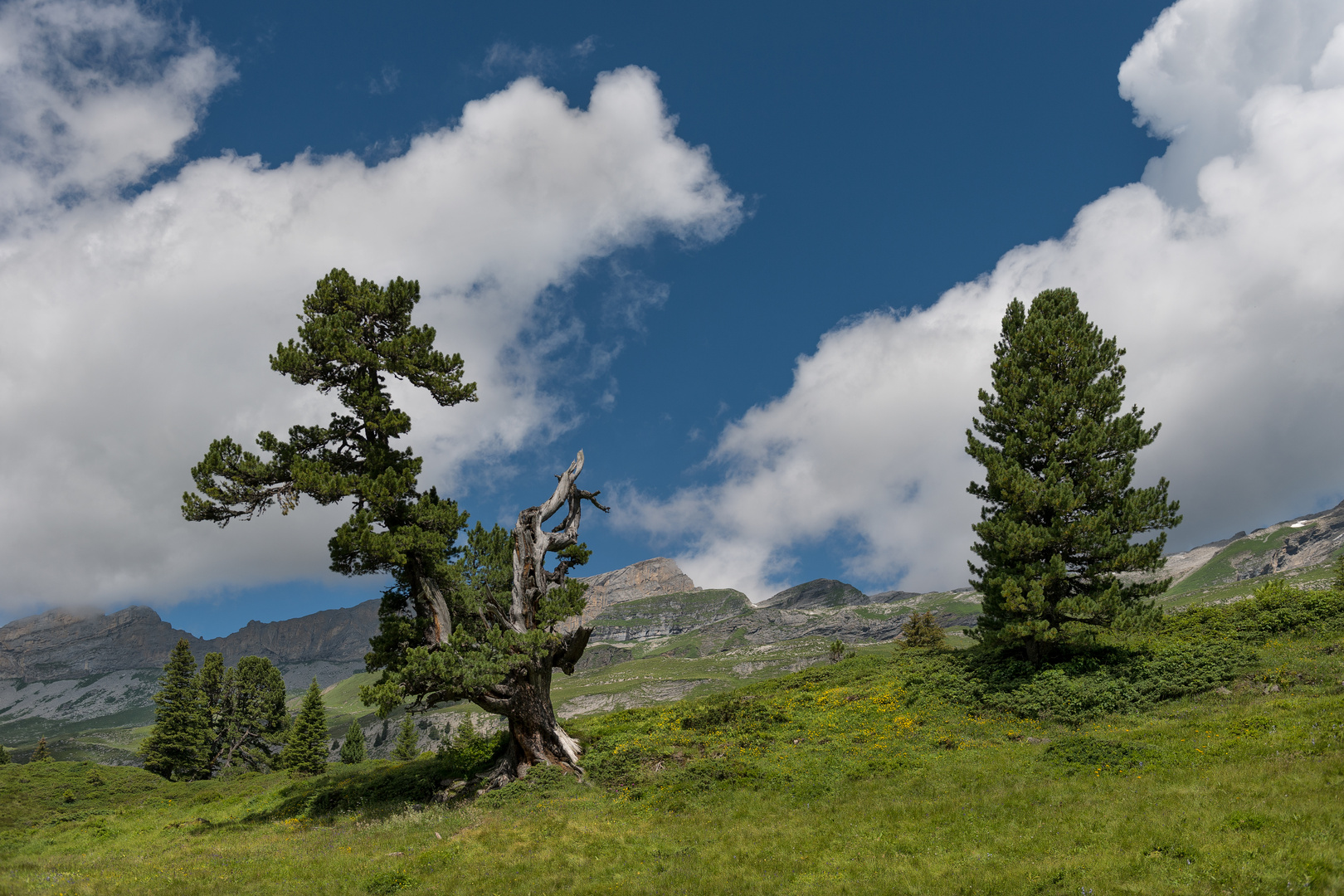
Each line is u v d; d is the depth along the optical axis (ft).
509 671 105.70
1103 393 114.93
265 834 101.86
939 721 104.53
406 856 74.79
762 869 57.77
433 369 120.88
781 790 82.38
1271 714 77.97
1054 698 101.60
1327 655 99.45
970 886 48.19
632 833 73.31
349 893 63.57
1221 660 100.99
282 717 320.70
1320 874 40.88
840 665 161.99
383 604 116.16
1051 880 46.98
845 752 94.68
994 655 124.06
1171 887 43.39
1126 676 103.40
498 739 127.34
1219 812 53.93
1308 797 53.42
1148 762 71.67
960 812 65.10
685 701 155.12
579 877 61.21
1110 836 53.47
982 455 120.78
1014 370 119.55
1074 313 121.60
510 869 65.36
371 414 117.80
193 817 127.65
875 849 59.16
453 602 111.24
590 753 105.81
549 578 120.98
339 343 117.19
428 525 113.39
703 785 85.92
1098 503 113.80
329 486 109.60
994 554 118.21
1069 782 70.49
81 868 83.35
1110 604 105.09
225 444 115.34
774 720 114.32
